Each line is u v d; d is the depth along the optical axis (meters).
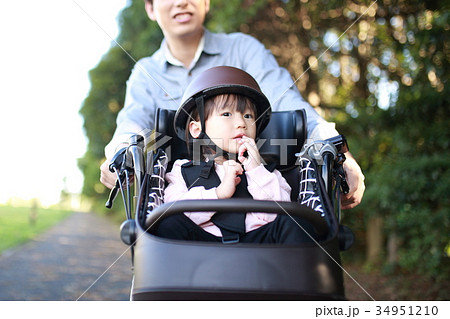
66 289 5.03
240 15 6.20
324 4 6.05
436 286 4.91
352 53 6.58
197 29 2.51
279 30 6.64
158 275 1.36
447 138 4.54
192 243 1.38
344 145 1.83
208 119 1.91
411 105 4.70
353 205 1.98
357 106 6.00
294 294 1.33
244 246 1.37
